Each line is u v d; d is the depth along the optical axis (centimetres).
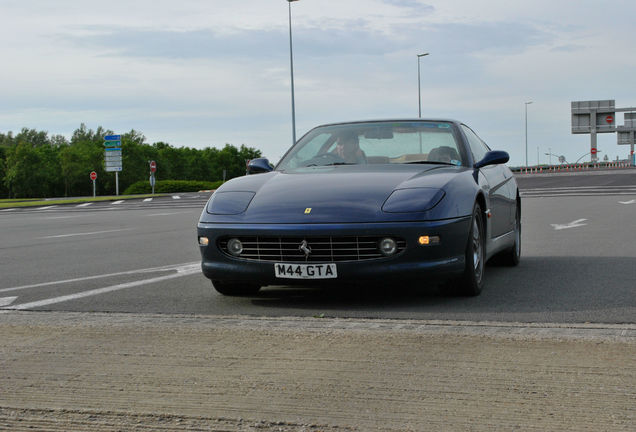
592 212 1369
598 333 369
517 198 689
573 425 237
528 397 265
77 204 3228
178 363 324
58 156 11531
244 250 476
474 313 439
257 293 535
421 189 475
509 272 627
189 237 1097
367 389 280
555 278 580
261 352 341
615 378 286
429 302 484
